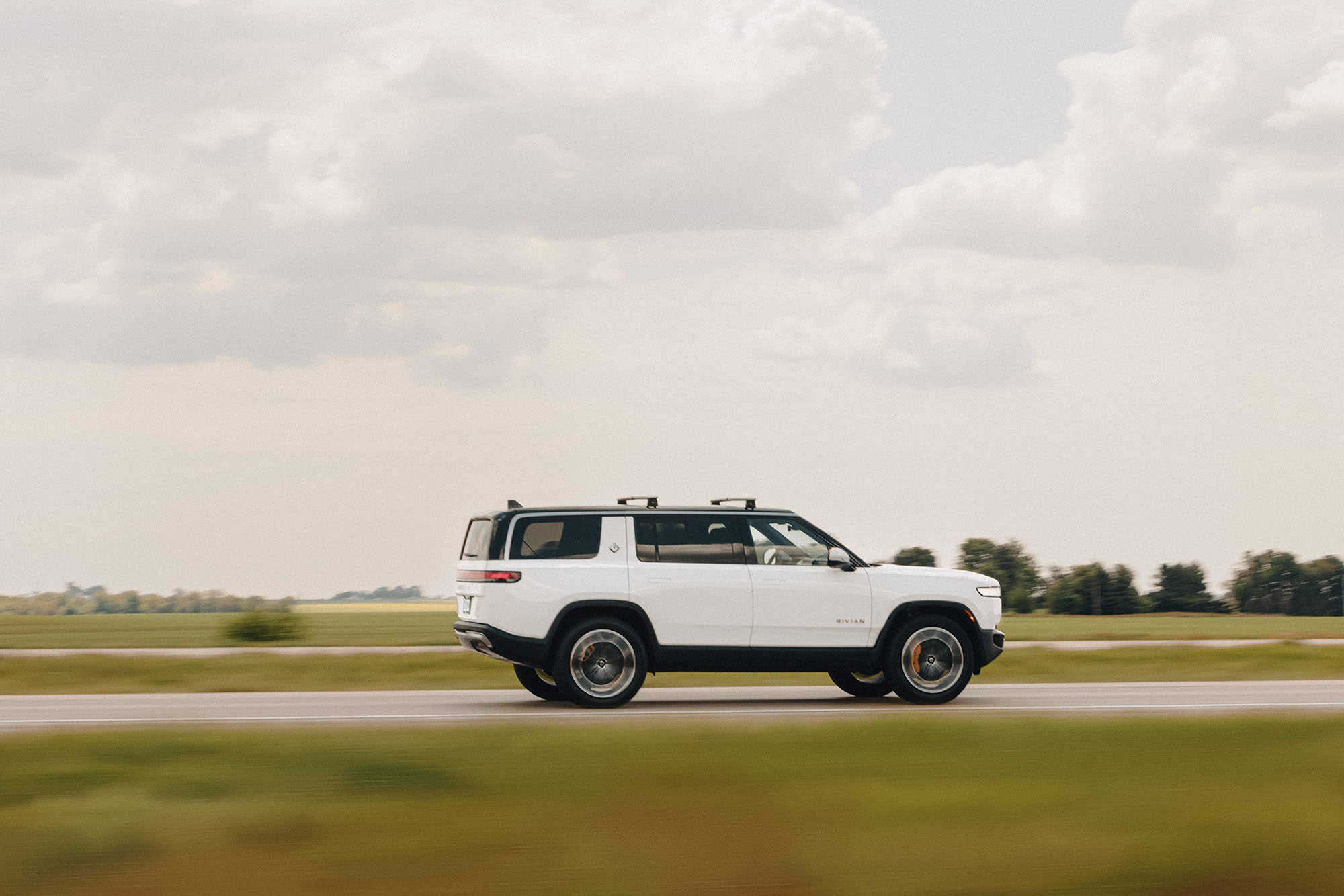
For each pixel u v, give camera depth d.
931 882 5.85
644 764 8.21
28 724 12.62
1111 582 126.94
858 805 7.10
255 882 5.78
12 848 6.24
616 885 5.75
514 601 14.16
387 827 6.61
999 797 7.30
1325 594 139.00
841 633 14.78
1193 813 6.95
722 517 14.80
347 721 12.83
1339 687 18.81
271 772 7.99
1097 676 22.03
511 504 14.86
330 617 85.94
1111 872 6.00
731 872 5.94
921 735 9.41
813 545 14.95
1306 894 5.98
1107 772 8.09
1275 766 8.34
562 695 15.20
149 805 7.07
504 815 6.87
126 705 15.55
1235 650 25.62
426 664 22.25
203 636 47.62
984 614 15.17
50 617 91.12
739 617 14.54
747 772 7.98
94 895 5.63
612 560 14.40
